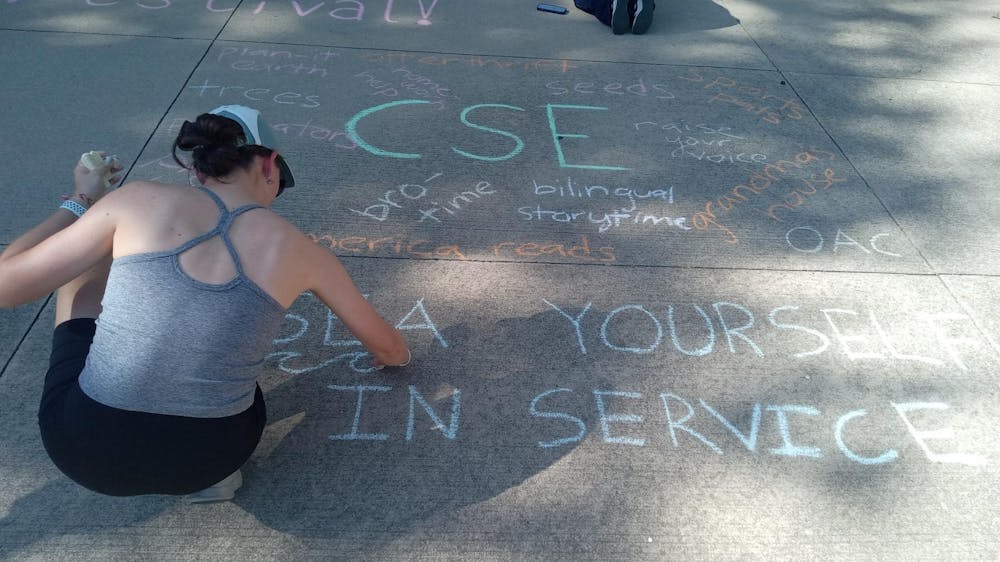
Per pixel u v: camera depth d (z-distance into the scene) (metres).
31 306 2.52
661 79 4.41
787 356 2.53
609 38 4.93
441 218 3.11
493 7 5.30
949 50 5.08
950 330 2.67
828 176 3.57
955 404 2.38
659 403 2.34
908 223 3.26
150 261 1.55
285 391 2.30
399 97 4.01
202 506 1.97
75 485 2.00
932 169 3.68
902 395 2.41
